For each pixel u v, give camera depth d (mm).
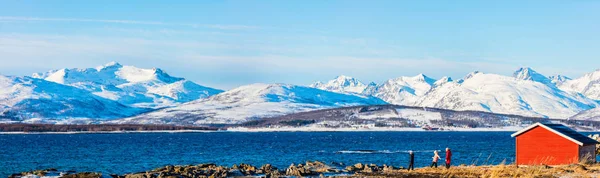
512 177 55438
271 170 76125
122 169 109875
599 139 103438
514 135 77062
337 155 157500
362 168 79500
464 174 60938
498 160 129875
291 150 187750
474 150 181500
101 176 70188
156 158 145625
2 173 100062
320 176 66812
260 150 187125
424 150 186125
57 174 73875
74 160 137875
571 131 77062
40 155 159000
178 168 76812
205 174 70812
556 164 73812
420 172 66625
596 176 56125
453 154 158250
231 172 71938
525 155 76125
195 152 174875
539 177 56281
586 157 73875
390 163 122250
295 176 68438
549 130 74375
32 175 72562
